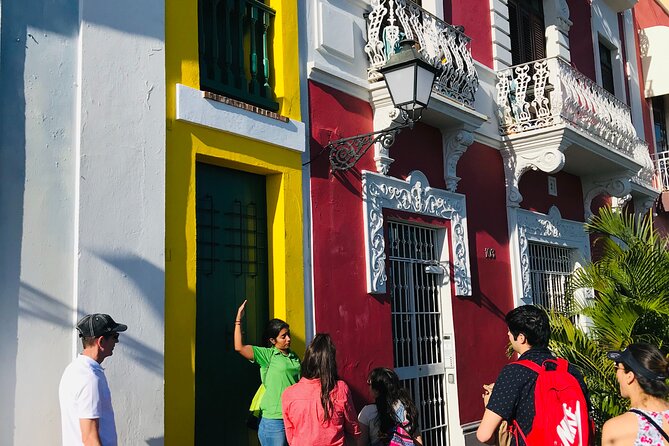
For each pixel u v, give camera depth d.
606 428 3.60
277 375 5.44
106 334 3.97
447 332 8.41
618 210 8.16
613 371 6.37
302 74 6.82
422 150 8.41
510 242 9.85
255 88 6.35
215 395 5.64
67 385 3.84
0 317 4.18
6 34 4.41
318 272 6.61
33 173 4.45
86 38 4.80
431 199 8.35
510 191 9.87
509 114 9.81
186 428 5.12
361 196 7.29
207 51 6.08
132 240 4.90
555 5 11.73
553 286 11.07
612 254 7.47
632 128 11.62
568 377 3.92
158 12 5.35
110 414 3.94
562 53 11.56
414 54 6.13
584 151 10.23
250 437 5.89
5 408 4.13
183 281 5.29
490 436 3.97
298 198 6.52
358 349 6.95
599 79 13.18
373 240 7.32
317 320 6.51
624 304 6.65
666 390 3.55
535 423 3.83
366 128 7.52
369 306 7.19
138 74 5.12
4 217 4.27
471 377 8.59
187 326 5.26
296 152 6.57
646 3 16.55
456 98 8.26
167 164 5.30
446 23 8.38
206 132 5.65
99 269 4.67
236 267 6.05
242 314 5.95
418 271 8.31
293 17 6.79
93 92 4.80
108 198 4.79
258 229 6.34
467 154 9.24
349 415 4.79
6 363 4.17
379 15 7.65
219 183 6.02
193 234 5.43
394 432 5.23
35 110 4.51
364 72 7.61
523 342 4.22
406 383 7.78
